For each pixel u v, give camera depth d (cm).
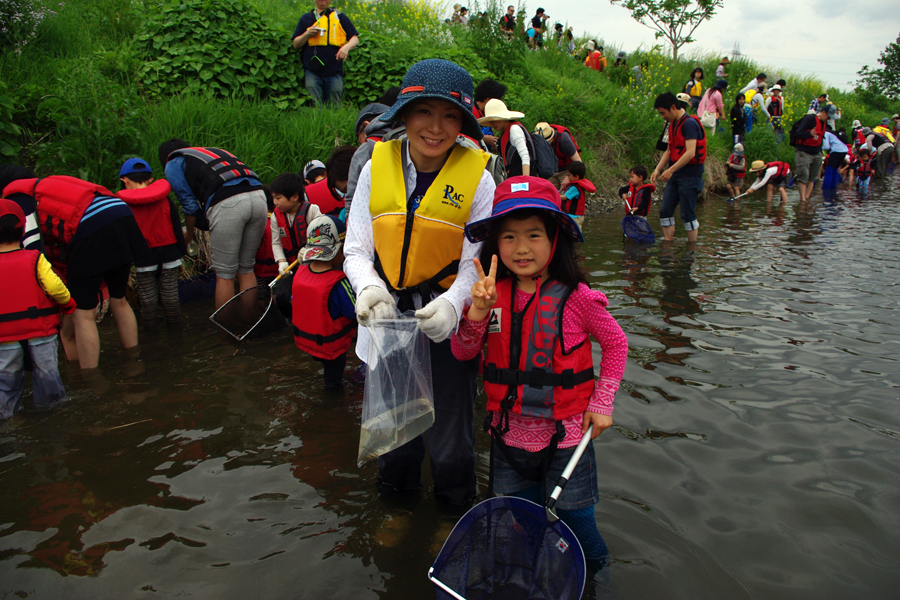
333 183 354
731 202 1152
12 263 297
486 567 174
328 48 739
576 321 186
